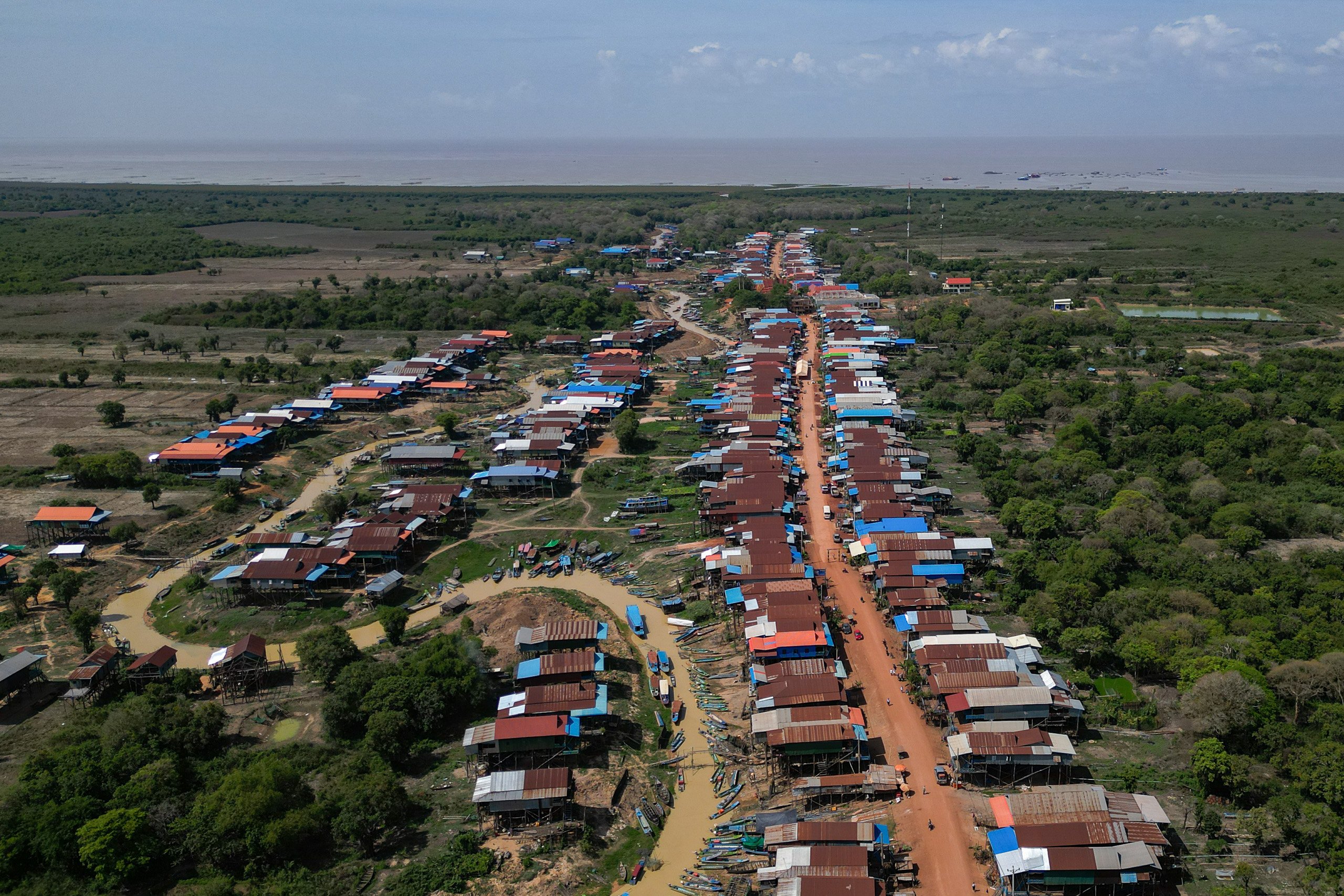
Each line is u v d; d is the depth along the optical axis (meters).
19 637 149.50
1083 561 152.75
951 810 105.88
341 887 95.25
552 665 130.38
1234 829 100.44
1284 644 127.81
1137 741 117.06
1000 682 121.25
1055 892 93.12
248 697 132.88
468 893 95.12
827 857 95.88
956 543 162.25
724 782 114.00
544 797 104.69
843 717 115.81
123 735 114.00
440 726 122.75
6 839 98.06
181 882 98.12
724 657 141.50
